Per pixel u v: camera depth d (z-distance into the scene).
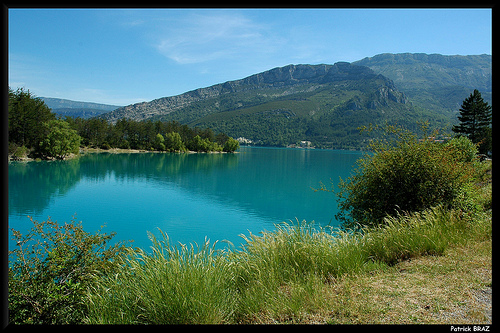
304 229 6.11
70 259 5.14
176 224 28.08
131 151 128.50
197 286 3.91
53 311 4.35
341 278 4.71
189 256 4.57
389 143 9.23
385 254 5.65
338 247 5.52
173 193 45.19
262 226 27.86
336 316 3.51
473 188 8.39
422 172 8.37
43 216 29.75
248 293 4.15
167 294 3.81
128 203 37.19
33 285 4.54
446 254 5.30
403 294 3.91
